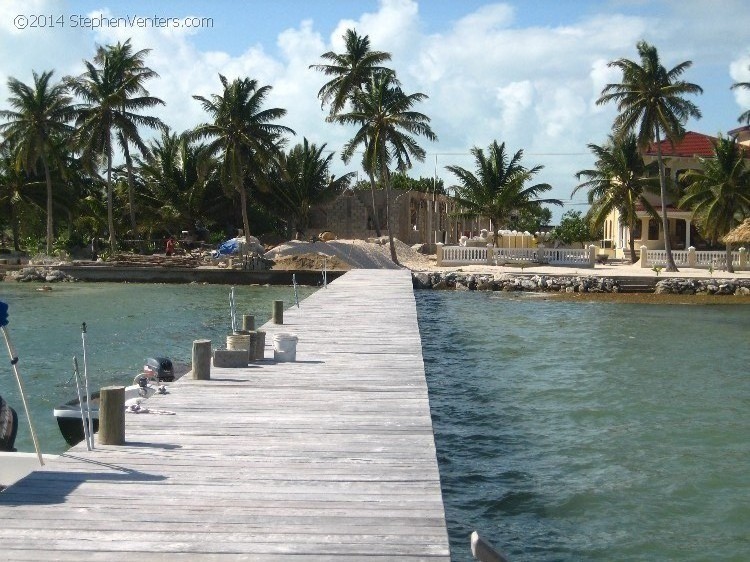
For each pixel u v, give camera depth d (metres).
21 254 54.31
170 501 6.57
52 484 6.94
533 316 30.80
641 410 14.59
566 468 11.06
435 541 5.84
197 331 24.55
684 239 58.88
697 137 61.88
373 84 51.22
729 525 9.05
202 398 10.61
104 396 8.24
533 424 13.57
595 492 10.09
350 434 8.85
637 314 31.83
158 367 12.41
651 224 59.12
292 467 7.59
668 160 57.78
